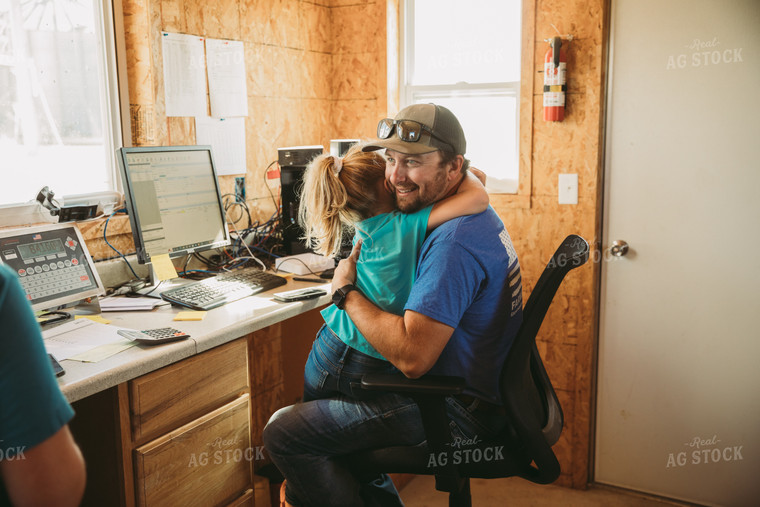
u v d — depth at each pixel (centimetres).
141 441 150
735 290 236
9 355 76
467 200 146
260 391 266
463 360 149
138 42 219
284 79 274
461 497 155
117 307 184
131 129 225
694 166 236
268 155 271
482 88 271
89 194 213
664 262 246
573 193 250
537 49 249
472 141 277
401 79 288
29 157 198
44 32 198
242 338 178
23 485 79
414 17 284
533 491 264
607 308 257
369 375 142
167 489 157
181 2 227
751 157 227
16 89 192
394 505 168
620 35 241
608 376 261
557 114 243
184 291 194
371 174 155
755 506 243
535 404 159
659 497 259
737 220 232
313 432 155
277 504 224
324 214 157
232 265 240
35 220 198
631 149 245
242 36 252
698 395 247
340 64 296
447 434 142
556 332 261
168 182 211
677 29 232
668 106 237
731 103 228
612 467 266
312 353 168
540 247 260
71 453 82
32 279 168
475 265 140
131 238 216
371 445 155
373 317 145
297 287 213
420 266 144
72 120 209
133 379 146
